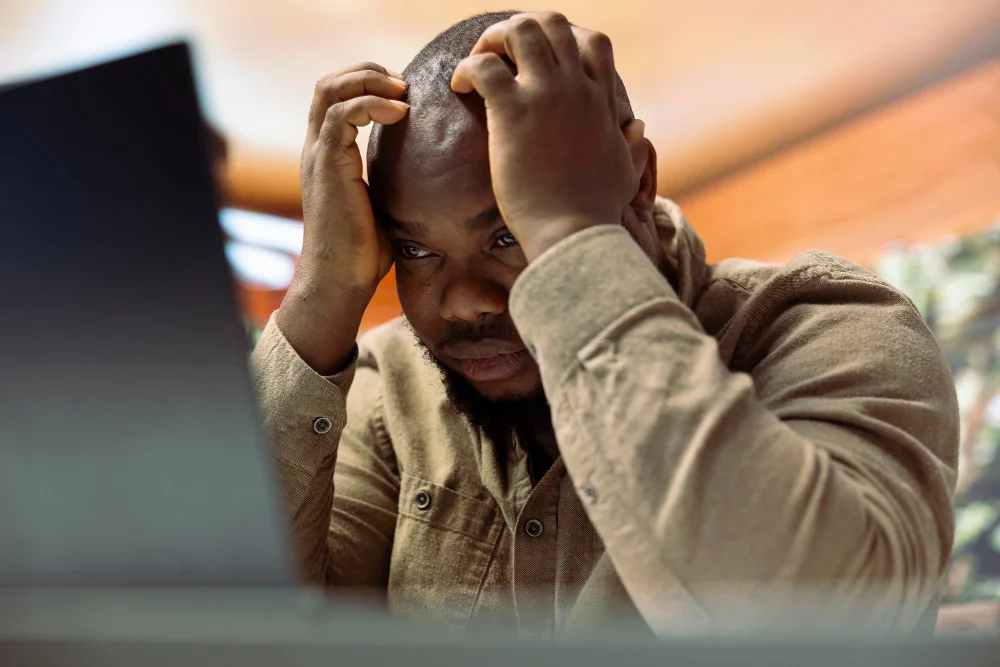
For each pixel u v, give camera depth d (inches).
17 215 20.0
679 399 23.8
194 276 19.5
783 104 148.3
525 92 27.2
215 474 19.6
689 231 38.3
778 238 157.4
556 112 27.1
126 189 19.6
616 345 24.6
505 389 33.8
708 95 148.6
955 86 137.1
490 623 36.5
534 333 25.8
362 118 32.1
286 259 144.3
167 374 19.7
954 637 14.8
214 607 18.5
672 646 15.0
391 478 41.5
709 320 36.9
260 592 18.9
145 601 19.1
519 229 27.0
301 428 35.1
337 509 40.5
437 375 40.0
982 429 123.8
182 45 19.3
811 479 23.3
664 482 23.3
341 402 35.6
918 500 26.3
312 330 35.3
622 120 33.0
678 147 157.9
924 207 143.3
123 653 17.3
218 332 19.5
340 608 17.8
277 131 143.6
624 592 30.7
